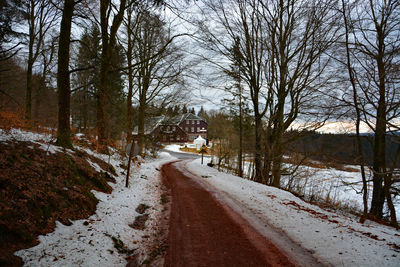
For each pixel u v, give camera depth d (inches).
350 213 460.1
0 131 268.7
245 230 217.9
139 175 486.6
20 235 129.8
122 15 426.3
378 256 158.7
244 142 762.8
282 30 584.1
